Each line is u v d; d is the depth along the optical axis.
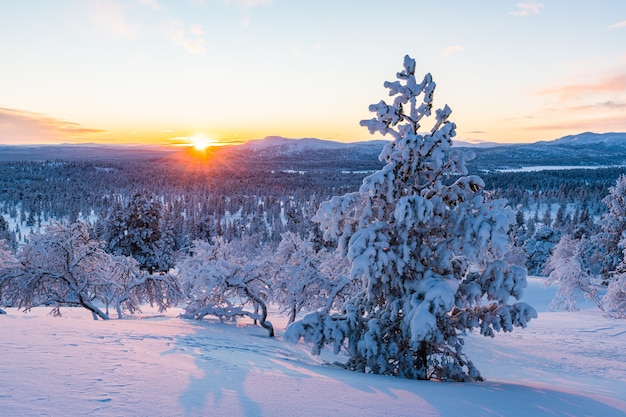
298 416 5.03
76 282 20.67
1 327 9.45
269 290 19.64
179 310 29.12
